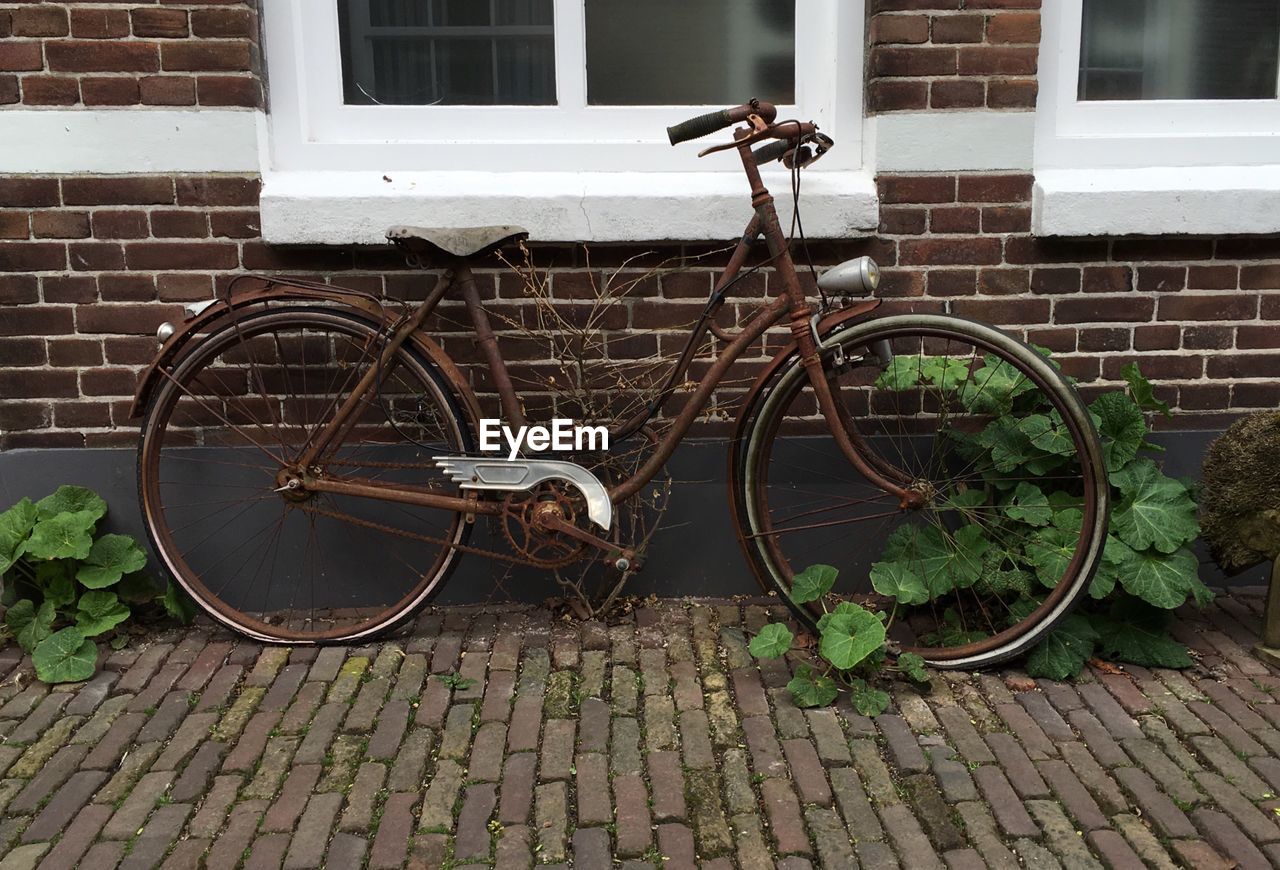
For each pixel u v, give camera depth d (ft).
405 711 8.17
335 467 10.10
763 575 9.50
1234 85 10.37
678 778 7.18
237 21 9.30
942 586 9.11
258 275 9.24
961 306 9.98
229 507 10.14
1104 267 9.95
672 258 9.89
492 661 8.99
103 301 9.71
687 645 9.28
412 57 10.07
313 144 9.91
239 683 8.75
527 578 10.28
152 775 7.29
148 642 9.50
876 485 8.84
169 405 9.34
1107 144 10.10
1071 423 8.33
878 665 8.52
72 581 9.54
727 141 10.07
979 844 6.45
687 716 8.03
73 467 9.96
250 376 9.95
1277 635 8.99
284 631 9.39
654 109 10.12
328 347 9.91
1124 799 6.91
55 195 9.49
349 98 10.09
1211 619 9.81
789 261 8.71
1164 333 10.09
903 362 9.60
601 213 9.61
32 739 7.80
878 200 9.74
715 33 10.12
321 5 9.81
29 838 6.62
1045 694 8.43
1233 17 10.24
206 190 9.57
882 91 9.61
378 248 9.74
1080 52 10.18
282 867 6.30
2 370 9.77
